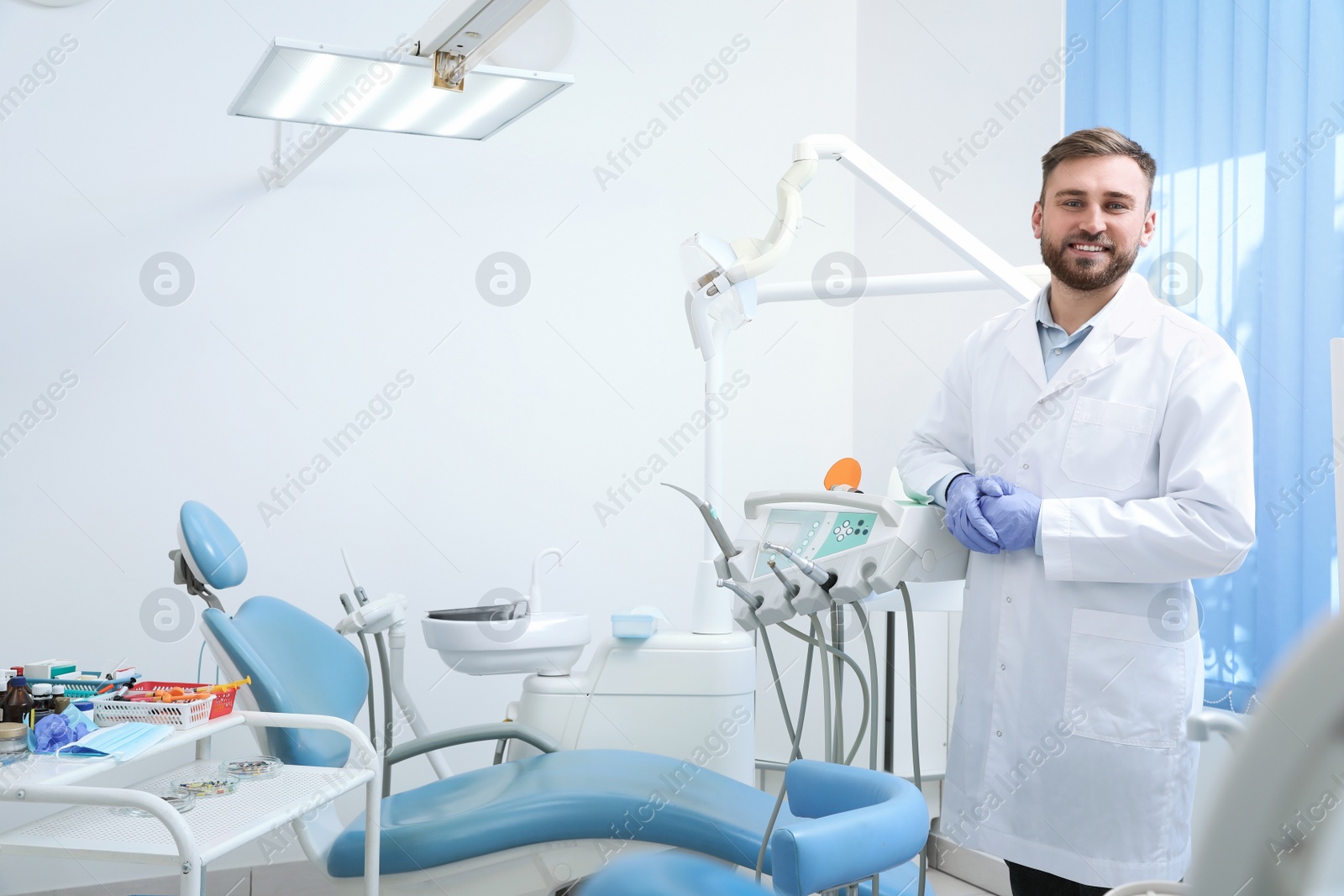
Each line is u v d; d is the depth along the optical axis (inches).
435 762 98.8
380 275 122.4
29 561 107.0
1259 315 88.3
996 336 74.4
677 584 136.9
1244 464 61.4
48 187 108.5
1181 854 63.4
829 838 40.3
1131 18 100.1
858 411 147.0
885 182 82.3
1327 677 8.0
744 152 142.5
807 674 79.6
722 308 86.5
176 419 113.2
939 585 90.6
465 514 126.0
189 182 114.0
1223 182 91.7
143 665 111.0
